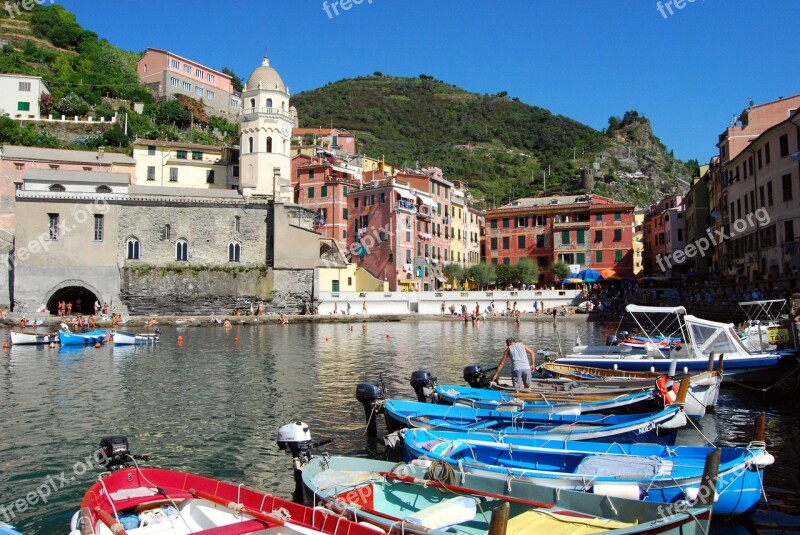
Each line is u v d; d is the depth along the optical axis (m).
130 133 105.00
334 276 78.31
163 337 51.62
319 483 11.26
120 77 123.31
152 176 86.06
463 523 10.27
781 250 50.53
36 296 68.25
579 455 12.72
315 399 23.70
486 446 13.65
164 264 73.00
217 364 34.00
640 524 9.23
